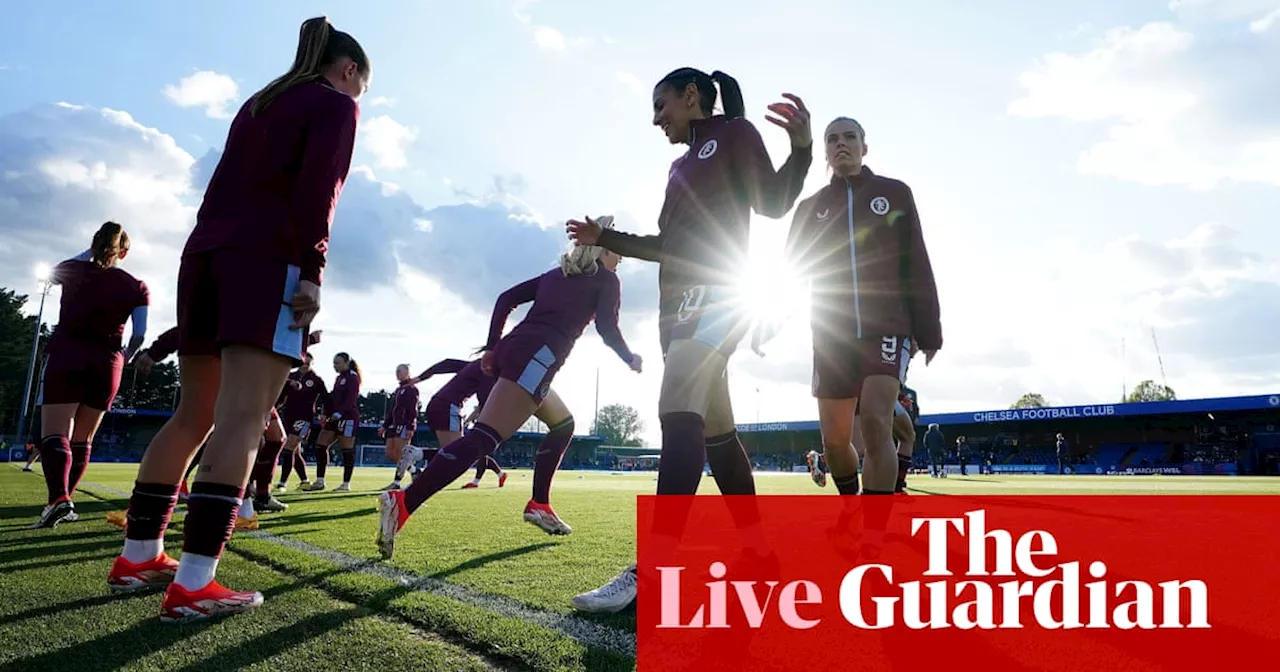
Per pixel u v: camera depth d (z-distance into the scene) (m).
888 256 3.71
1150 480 20.45
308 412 10.33
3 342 60.72
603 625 2.08
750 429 65.44
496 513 5.81
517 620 2.09
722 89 2.91
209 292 2.37
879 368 3.52
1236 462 44.94
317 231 2.33
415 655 1.75
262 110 2.45
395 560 3.22
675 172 2.77
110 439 59.97
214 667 1.63
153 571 2.48
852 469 3.93
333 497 8.20
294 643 1.83
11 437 44.12
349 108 2.46
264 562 3.17
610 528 4.71
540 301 4.28
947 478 22.77
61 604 2.27
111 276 4.78
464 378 7.82
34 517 4.98
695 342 2.41
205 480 2.15
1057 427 57.12
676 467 2.27
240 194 2.37
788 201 2.66
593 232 2.89
